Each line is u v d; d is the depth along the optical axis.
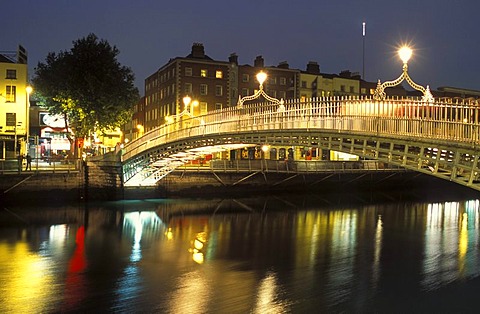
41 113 62.38
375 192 56.88
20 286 17.69
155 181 43.97
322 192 54.25
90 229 29.73
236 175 49.12
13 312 14.89
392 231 29.91
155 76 80.62
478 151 16.66
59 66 47.78
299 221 33.97
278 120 28.58
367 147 22.22
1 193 37.59
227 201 43.91
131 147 42.44
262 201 44.88
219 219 34.34
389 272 19.48
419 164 19.58
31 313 14.82
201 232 29.14
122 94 48.97
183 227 30.89
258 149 67.19
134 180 43.06
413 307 15.29
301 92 74.75
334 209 41.12
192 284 17.86
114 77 48.22
